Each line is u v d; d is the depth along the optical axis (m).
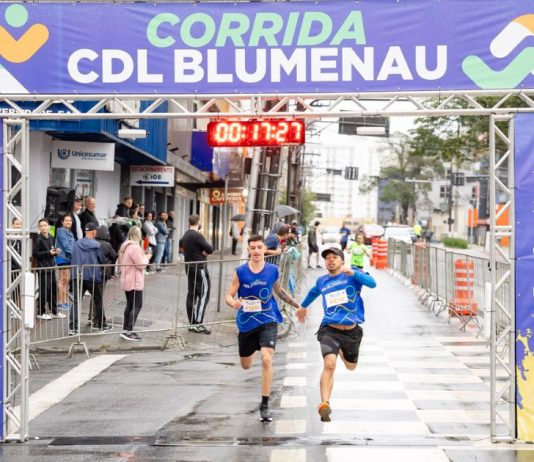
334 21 8.64
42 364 12.76
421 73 8.59
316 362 12.96
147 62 8.75
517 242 8.49
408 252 28.41
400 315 19.16
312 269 35.66
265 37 8.68
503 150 36.91
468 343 14.93
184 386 11.08
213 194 31.12
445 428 8.90
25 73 8.76
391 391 10.75
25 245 8.68
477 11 8.53
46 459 7.80
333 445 8.15
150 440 8.38
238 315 9.33
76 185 21.81
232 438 8.42
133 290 14.40
